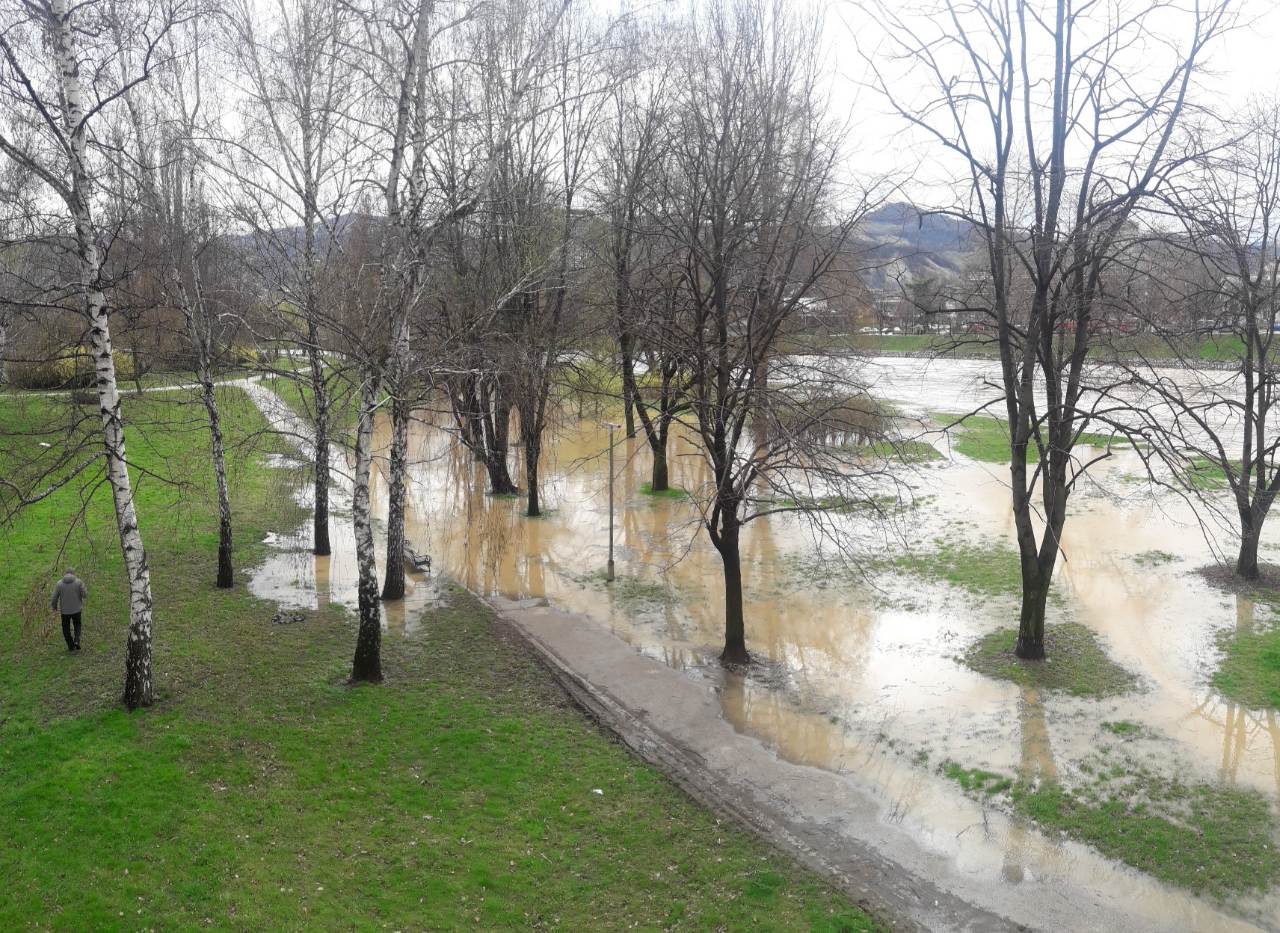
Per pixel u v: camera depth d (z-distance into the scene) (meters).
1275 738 15.04
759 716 16.42
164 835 11.67
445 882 11.18
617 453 44.62
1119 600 21.72
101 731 14.16
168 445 38.91
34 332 25.58
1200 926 10.73
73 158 13.29
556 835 12.37
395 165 16.36
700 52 27.20
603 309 28.73
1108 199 17.27
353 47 15.88
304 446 41.72
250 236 23.36
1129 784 13.77
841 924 10.65
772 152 24.33
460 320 26.95
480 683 17.47
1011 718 16.02
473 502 34.25
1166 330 17.61
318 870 11.23
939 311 19.09
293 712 15.41
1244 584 22.39
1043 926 10.77
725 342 18.59
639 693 17.38
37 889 10.55
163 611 20.42
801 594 23.19
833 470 19.72
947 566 24.89
